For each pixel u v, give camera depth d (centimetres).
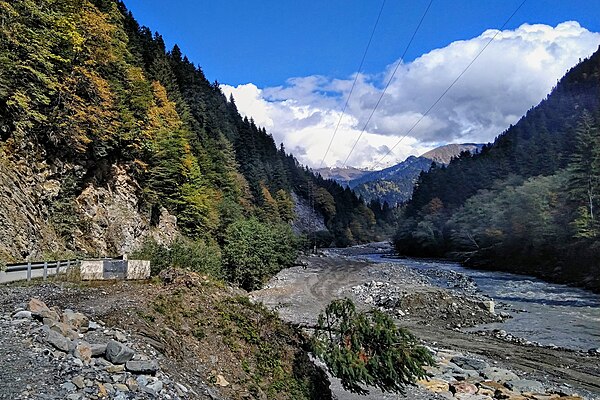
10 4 3058
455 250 9800
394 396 1370
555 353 2245
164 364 910
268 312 1373
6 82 2928
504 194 8694
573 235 5838
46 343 852
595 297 4022
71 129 3534
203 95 11288
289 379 1123
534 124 13700
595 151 6200
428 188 14675
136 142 4619
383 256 10875
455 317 3159
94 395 677
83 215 3619
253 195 10675
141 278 2433
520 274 6419
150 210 4794
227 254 4328
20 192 2855
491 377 1789
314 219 15038
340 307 1172
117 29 5069
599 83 13650
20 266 2069
